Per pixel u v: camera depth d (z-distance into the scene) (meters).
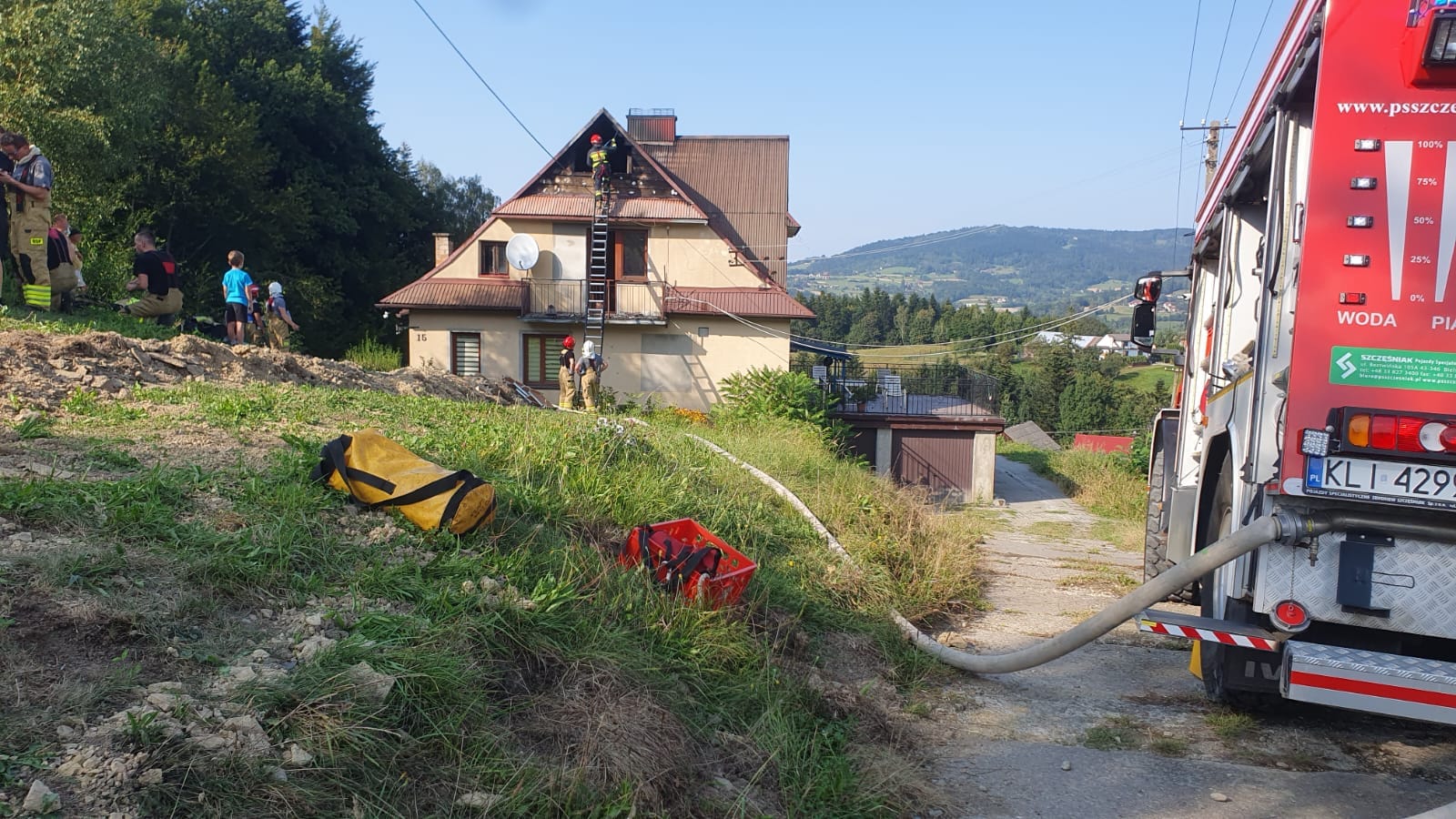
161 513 4.32
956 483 28.59
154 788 2.74
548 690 4.07
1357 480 4.18
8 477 4.49
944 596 8.52
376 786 3.17
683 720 4.36
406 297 29.08
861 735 5.03
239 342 14.07
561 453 7.61
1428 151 4.13
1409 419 4.05
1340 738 5.30
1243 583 4.58
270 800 2.89
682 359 29.53
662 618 5.09
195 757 2.89
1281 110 4.57
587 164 30.08
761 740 4.49
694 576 5.61
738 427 22.23
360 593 4.16
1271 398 4.46
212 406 6.99
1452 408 4.12
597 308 28.72
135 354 8.06
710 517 7.88
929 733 5.36
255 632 3.70
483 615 4.20
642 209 29.33
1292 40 4.75
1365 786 4.68
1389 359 4.17
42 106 20.95
